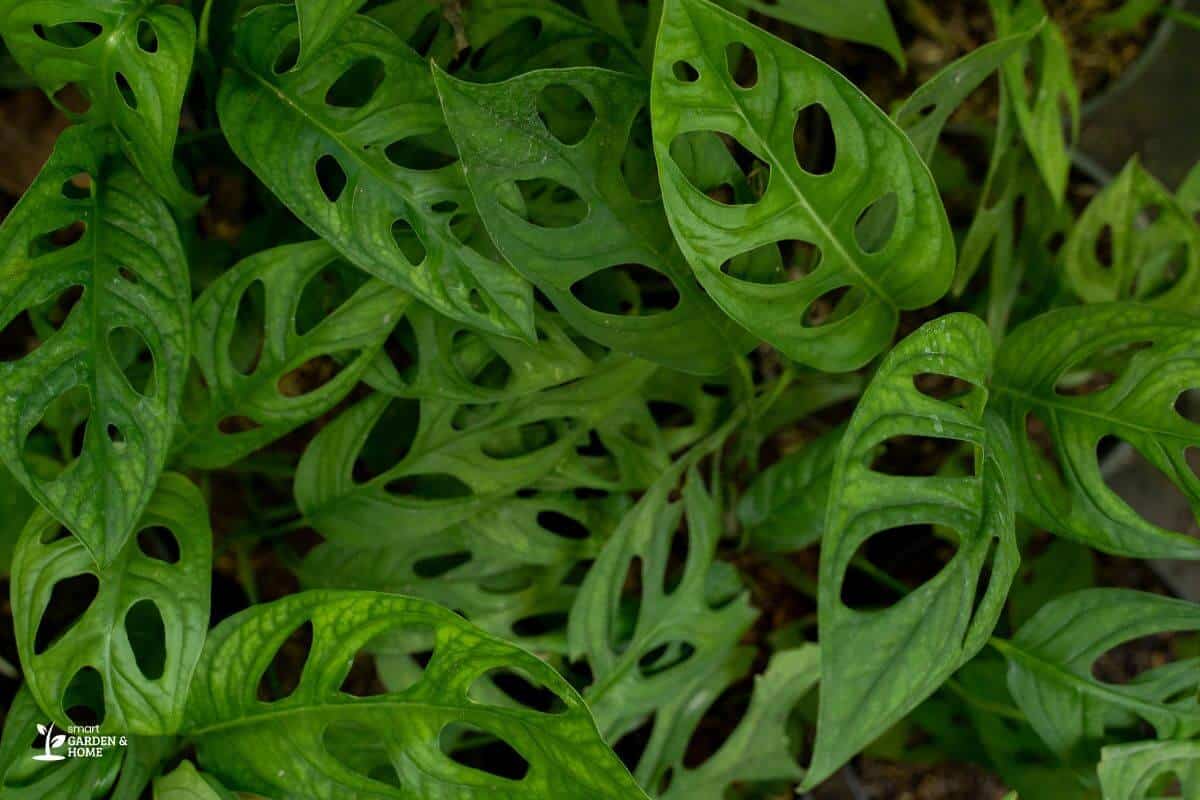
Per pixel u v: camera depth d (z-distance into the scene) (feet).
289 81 3.50
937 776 4.44
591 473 3.91
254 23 3.51
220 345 3.62
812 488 4.03
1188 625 3.73
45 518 3.56
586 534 4.25
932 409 3.44
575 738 3.45
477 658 3.47
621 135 3.48
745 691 4.36
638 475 3.90
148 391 3.52
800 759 4.28
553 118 3.75
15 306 3.42
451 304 3.48
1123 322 3.68
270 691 4.19
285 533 4.11
